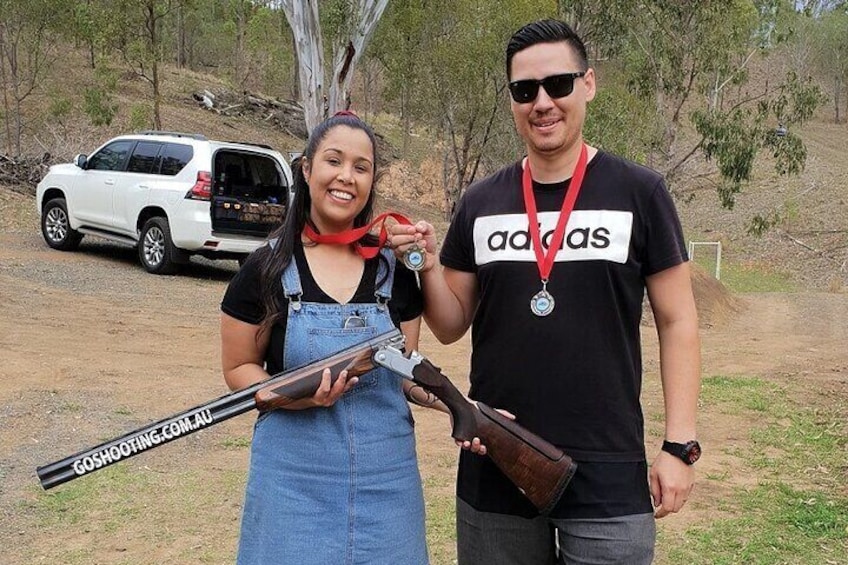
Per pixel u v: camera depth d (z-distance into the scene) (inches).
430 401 97.3
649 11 717.9
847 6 1003.9
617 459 90.5
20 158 832.3
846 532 177.6
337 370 85.7
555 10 860.0
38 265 445.1
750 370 372.2
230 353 93.4
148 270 462.0
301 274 91.0
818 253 1153.4
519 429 89.1
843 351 439.5
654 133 778.8
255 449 92.4
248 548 91.4
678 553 164.9
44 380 248.5
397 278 94.6
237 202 444.1
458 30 933.2
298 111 1457.9
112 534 159.2
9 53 1002.7
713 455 235.0
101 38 878.4
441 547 161.5
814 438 256.8
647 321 491.5
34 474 182.5
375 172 93.8
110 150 489.4
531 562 96.1
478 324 96.3
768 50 818.8
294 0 607.2
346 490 89.1
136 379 260.1
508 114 944.9
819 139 1892.2
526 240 91.8
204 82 1476.4
